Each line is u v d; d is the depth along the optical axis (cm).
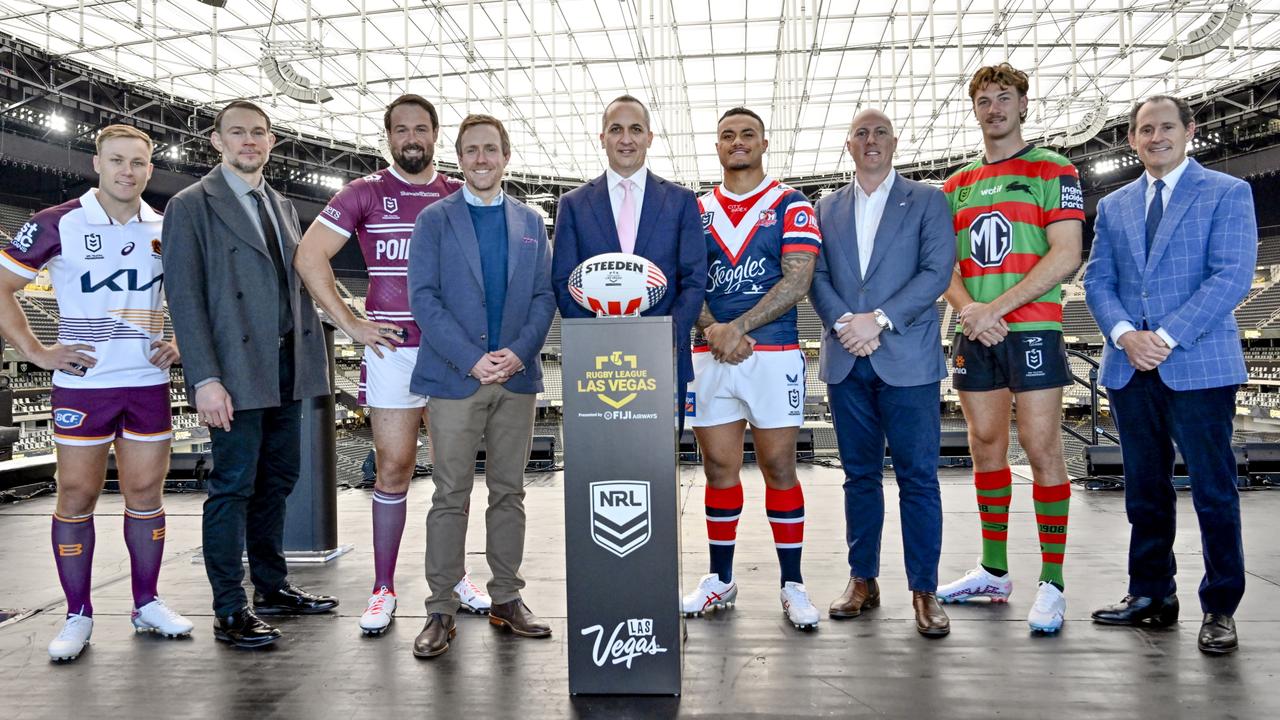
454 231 220
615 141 220
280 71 1234
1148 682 181
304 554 312
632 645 180
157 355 227
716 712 169
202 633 229
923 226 238
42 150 1906
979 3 1429
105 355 220
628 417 182
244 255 229
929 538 225
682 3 1453
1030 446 236
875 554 242
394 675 194
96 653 212
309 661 204
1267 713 163
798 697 176
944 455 555
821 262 247
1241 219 212
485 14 1470
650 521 181
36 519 394
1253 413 1928
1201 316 209
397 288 246
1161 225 223
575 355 184
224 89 1811
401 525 241
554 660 203
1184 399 212
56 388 219
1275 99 1973
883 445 244
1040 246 240
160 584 281
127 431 224
